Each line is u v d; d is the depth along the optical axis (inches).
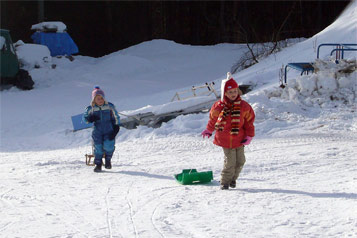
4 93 1117.7
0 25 1801.2
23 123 783.7
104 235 197.8
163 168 373.7
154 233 198.8
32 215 232.8
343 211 222.1
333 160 372.8
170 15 2052.2
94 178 338.0
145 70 1398.9
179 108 636.7
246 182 306.5
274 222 209.5
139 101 930.7
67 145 579.8
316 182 297.6
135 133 569.9
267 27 1945.1
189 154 438.9
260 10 1966.0
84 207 247.6
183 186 299.4
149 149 472.7
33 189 298.7
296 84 684.1
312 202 242.1
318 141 470.3
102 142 371.2
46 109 908.0
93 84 1228.5
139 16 2028.8
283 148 437.1
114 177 341.1
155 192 280.1
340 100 652.1
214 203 247.6
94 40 2009.1
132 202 255.6
